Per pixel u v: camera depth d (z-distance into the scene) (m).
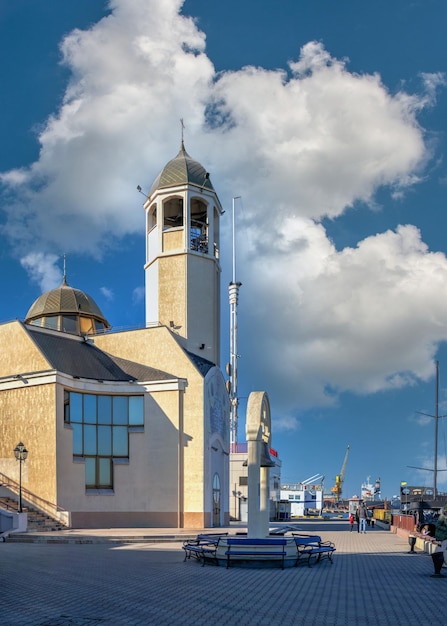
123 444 45.28
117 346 49.50
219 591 16.33
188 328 52.06
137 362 48.56
